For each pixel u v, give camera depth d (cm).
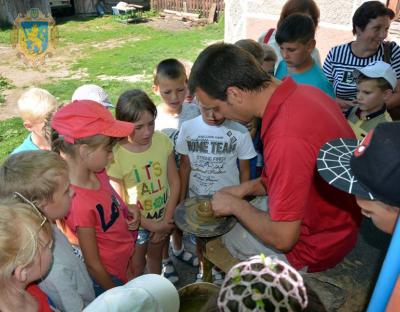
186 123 289
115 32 1387
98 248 213
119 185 267
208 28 1430
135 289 143
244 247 240
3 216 126
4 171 162
